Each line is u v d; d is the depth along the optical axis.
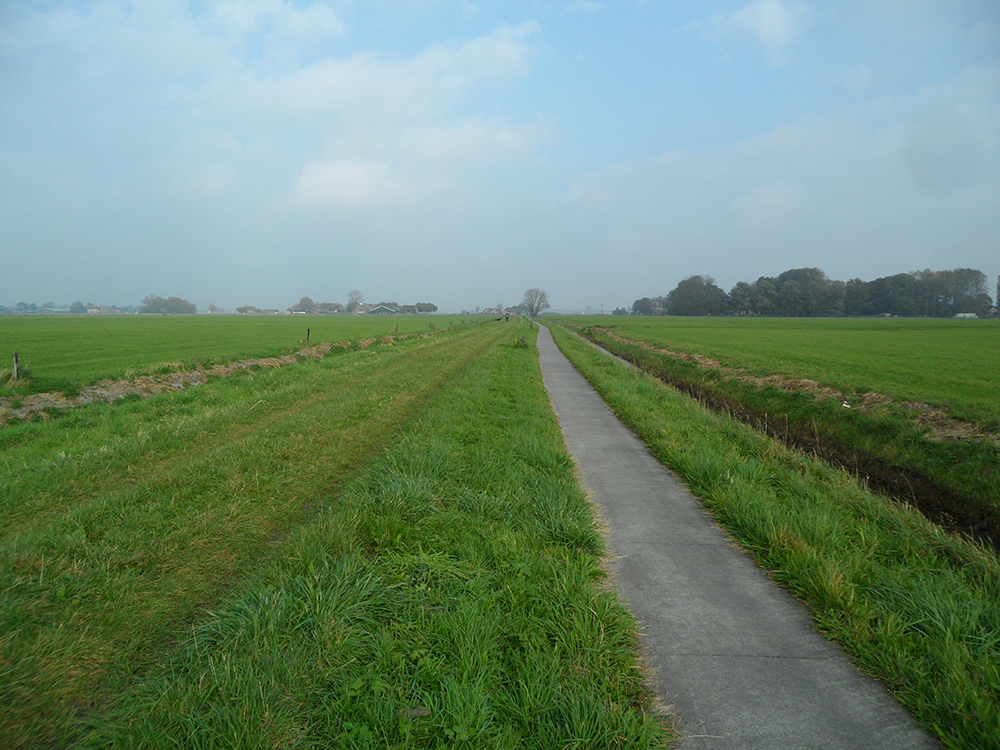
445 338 40.78
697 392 20.02
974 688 2.95
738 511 5.66
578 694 2.85
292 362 23.48
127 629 3.53
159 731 2.57
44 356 22.42
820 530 5.07
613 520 5.76
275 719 2.63
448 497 5.81
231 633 3.29
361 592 3.69
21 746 2.56
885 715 2.89
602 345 46.50
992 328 65.25
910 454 10.27
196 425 9.30
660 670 3.24
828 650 3.49
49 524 5.18
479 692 2.81
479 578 4.05
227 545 4.82
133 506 5.49
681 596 4.16
